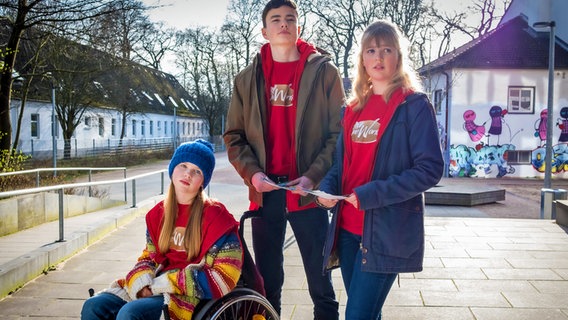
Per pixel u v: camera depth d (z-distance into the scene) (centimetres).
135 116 5066
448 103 2664
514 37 2750
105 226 795
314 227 336
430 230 823
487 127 2648
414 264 264
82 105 3603
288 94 338
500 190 1570
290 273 565
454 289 500
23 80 2048
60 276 557
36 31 1662
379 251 264
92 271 580
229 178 2306
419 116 265
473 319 421
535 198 1762
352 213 289
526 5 3108
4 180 1170
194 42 5284
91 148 3962
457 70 2630
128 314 252
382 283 270
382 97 277
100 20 1568
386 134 271
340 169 297
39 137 3553
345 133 294
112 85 3484
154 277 283
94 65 2422
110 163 3509
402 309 445
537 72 2622
